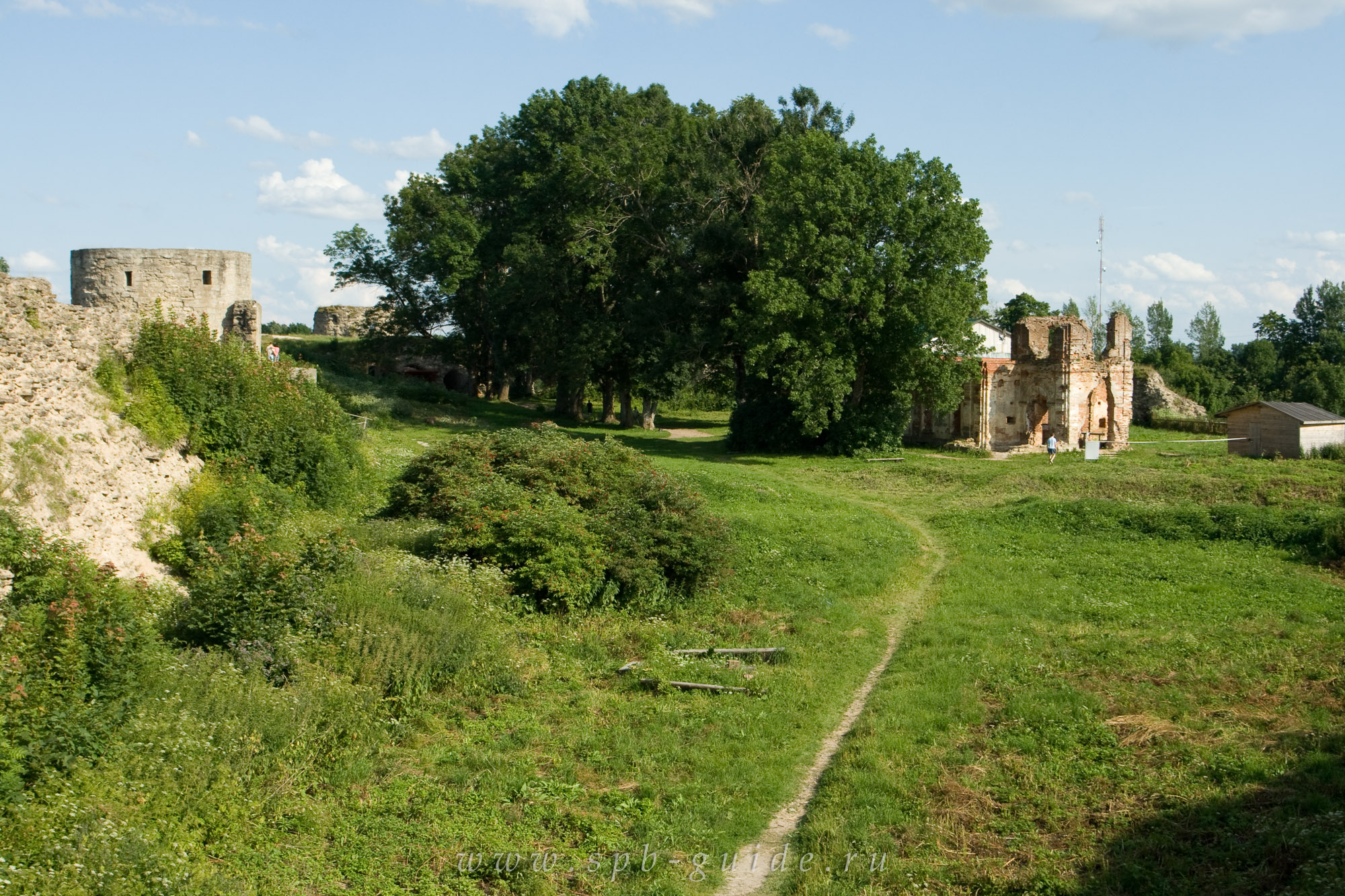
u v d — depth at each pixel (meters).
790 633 15.98
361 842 8.91
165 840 8.14
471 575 15.63
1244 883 8.00
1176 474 31.02
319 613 12.55
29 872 7.04
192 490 16.56
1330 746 10.41
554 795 10.04
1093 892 8.17
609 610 16.55
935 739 11.41
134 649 10.25
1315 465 32.50
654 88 52.34
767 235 38.81
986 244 38.81
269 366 21.48
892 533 23.61
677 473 29.30
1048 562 20.47
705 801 10.08
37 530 11.68
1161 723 11.45
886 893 8.38
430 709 11.88
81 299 28.09
